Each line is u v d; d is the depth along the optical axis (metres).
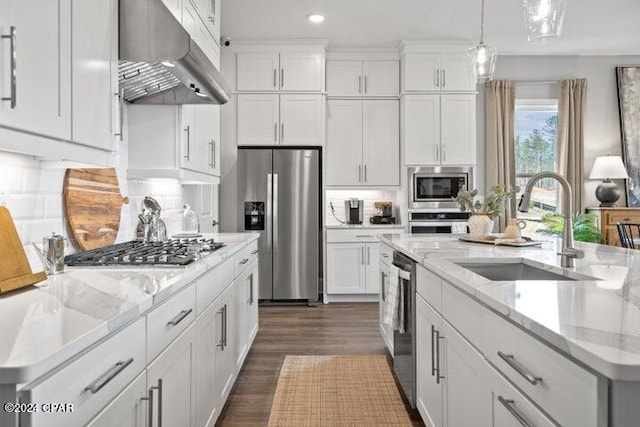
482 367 1.43
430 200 5.38
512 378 1.19
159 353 1.38
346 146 5.55
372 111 5.56
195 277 1.74
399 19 4.71
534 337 1.06
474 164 5.40
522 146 6.03
